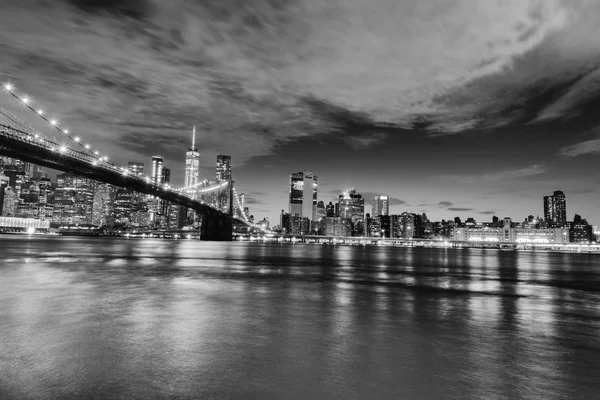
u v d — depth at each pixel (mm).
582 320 14375
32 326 11117
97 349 9023
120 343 9539
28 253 54250
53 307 14016
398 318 13789
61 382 7117
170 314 13148
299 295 18906
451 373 8125
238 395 6770
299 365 8328
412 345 10172
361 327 12117
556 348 10242
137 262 39781
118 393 6715
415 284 26469
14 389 6793
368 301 17734
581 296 22281
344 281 26938
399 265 51281
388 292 21438
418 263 58844
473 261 73125
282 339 10359
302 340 10328
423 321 13398
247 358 8680
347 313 14461
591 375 8164
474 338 11148
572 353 9766
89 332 10523
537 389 7383
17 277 23719
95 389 6852
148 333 10539
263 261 48781
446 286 25781
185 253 66125
